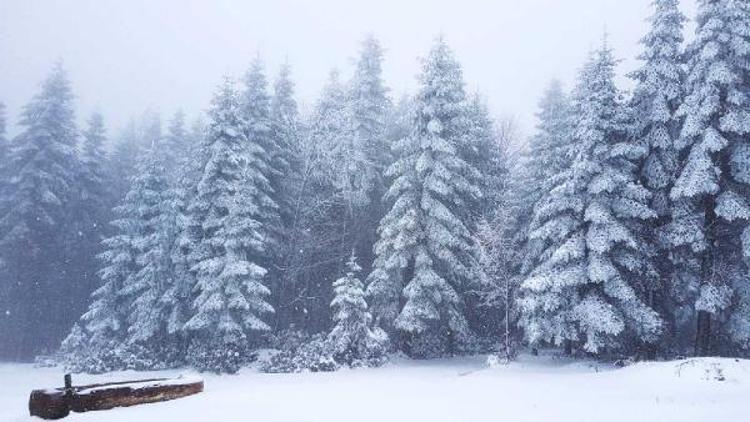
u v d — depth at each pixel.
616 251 23.12
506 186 33.56
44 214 35.41
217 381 23.00
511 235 31.06
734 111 21.67
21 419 9.80
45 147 37.09
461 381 18.16
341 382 19.28
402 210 27.44
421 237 26.88
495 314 32.69
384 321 28.25
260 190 30.08
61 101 39.78
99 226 40.69
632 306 22.00
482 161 32.59
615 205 23.11
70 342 30.78
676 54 23.56
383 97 32.41
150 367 27.11
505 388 15.88
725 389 14.71
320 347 26.28
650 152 24.09
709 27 22.12
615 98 24.02
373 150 31.69
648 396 14.20
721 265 22.19
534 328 22.92
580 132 23.80
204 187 27.70
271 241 29.56
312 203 32.03
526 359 26.27
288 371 24.56
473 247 27.19
